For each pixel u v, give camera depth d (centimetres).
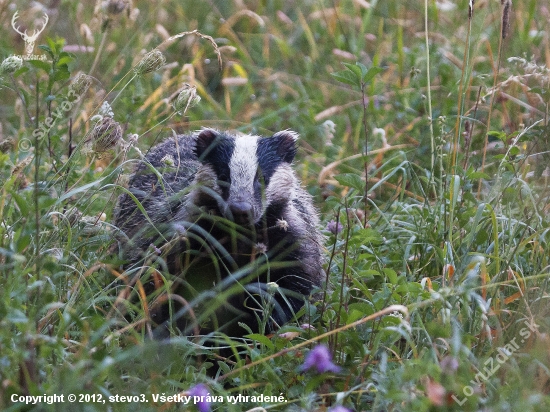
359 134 1468
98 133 960
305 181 1369
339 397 687
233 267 1003
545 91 1176
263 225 1034
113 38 1570
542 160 1090
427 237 1029
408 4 1780
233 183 1027
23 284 750
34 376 670
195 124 1491
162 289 881
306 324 909
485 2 1359
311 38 1694
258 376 800
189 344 847
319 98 1590
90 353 712
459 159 1187
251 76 1681
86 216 1032
